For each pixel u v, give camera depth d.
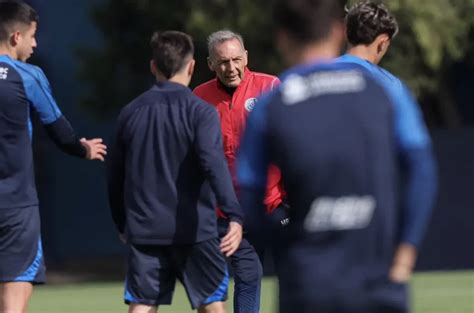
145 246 22.95
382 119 14.29
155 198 22.75
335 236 14.18
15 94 23.98
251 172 14.66
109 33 71.19
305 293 14.12
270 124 14.38
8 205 24.19
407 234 14.14
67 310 45.56
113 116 73.06
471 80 79.94
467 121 80.56
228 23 62.41
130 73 71.88
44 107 24.31
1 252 24.41
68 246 84.56
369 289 14.10
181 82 23.14
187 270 23.09
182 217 22.73
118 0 69.88
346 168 14.16
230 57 27.72
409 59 64.69
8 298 24.53
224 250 21.89
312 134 14.20
